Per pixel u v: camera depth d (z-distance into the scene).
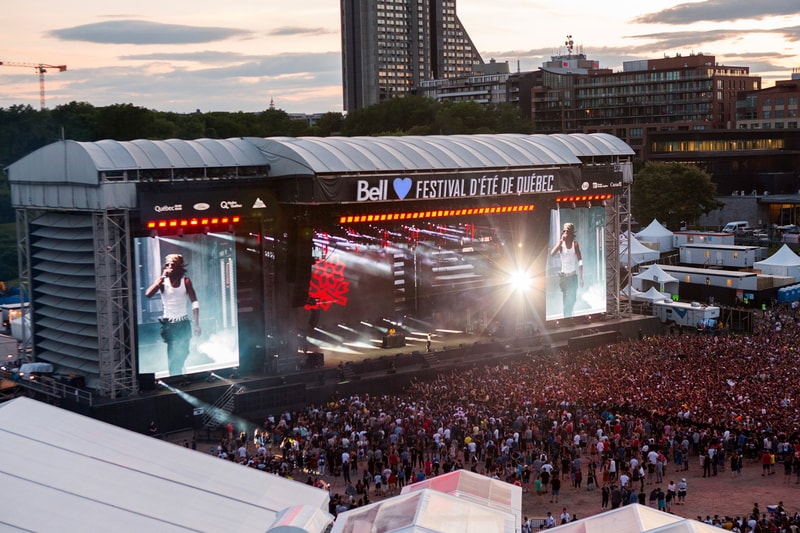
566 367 78.94
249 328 79.81
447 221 94.19
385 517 20.05
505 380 74.50
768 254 146.38
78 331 75.69
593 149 99.75
